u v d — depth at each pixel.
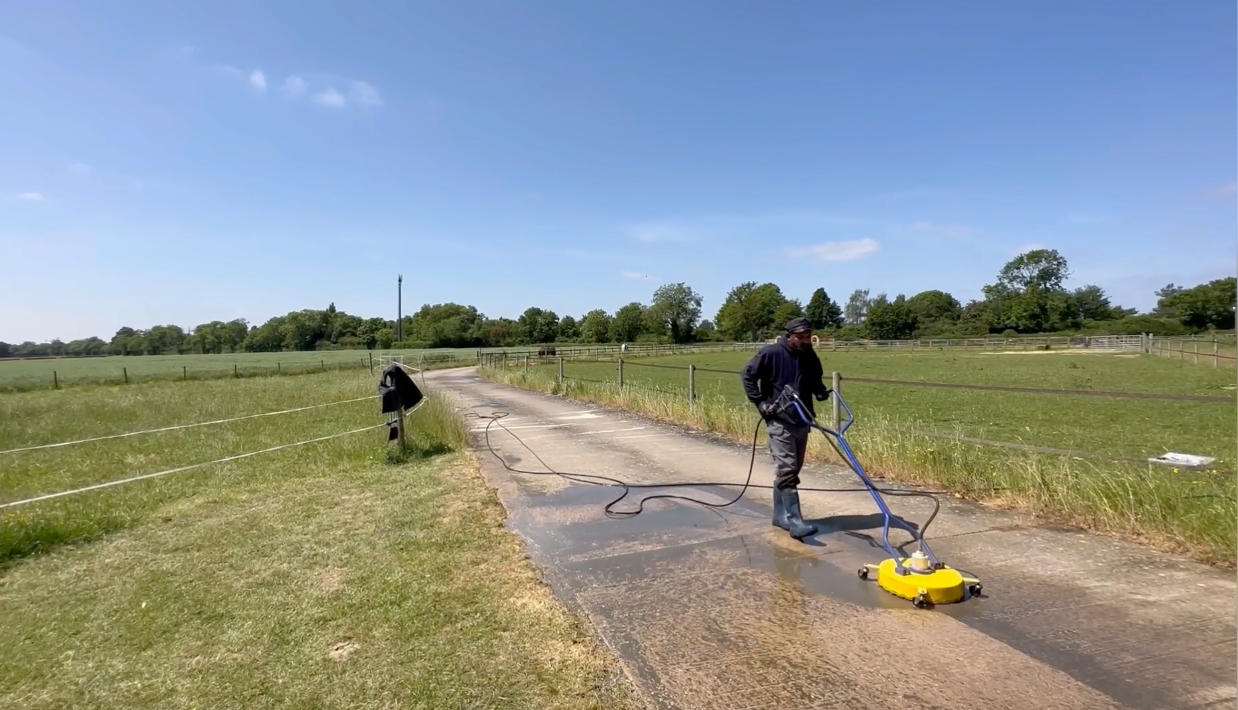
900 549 4.30
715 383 23.36
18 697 2.95
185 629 3.56
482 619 3.48
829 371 32.91
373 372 38.56
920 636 3.10
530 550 4.61
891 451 6.53
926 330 94.19
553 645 3.16
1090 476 5.11
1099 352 50.78
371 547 4.79
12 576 4.60
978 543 4.35
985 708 2.50
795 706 2.57
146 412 17.52
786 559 4.24
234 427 12.92
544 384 19.34
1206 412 13.73
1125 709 2.45
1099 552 4.11
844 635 3.14
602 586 3.89
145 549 5.07
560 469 7.43
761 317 102.00
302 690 2.87
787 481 4.78
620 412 12.76
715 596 3.68
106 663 3.23
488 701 2.71
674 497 6.03
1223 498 4.35
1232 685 2.58
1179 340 44.81
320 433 11.34
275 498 6.57
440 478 7.04
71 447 11.45
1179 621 3.13
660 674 2.86
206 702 2.83
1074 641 2.98
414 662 3.06
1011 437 10.48
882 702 2.57
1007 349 61.66
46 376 40.78
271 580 4.22
